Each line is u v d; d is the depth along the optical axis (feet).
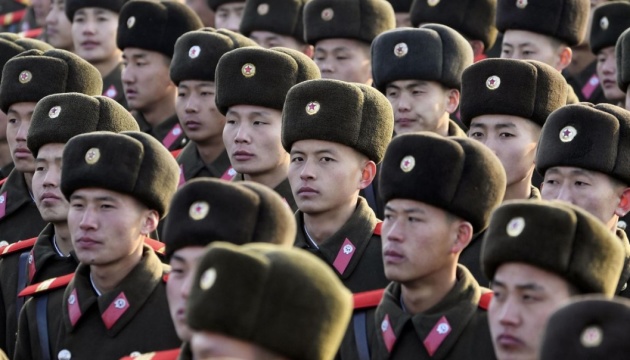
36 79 89.71
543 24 101.65
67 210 79.00
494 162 66.59
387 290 68.13
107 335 70.49
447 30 91.97
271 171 83.76
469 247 75.51
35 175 80.38
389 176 65.92
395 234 65.46
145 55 103.71
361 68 103.09
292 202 83.15
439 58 90.79
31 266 79.05
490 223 59.67
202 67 93.35
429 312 65.92
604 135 73.72
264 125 83.61
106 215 69.87
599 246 58.34
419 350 65.72
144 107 103.91
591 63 113.39
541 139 75.61
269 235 61.77
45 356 72.64
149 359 66.85
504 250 58.39
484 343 65.00
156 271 71.41
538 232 58.03
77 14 114.42
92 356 70.44
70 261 78.43
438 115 91.30
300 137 75.41
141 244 71.31
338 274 74.28
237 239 61.36
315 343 50.85
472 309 65.67
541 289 57.93
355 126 75.36
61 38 123.13
